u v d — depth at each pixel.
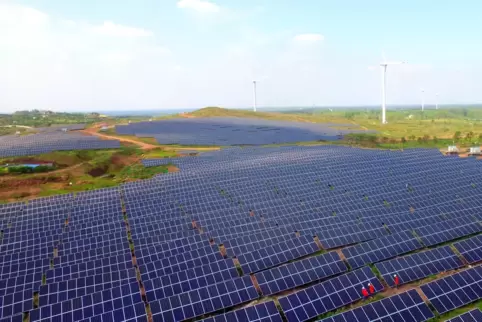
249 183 72.69
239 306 32.94
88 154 112.50
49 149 114.25
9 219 57.69
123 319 29.52
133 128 192.62
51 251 46.12
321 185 69.25
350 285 32.97
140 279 38.19
